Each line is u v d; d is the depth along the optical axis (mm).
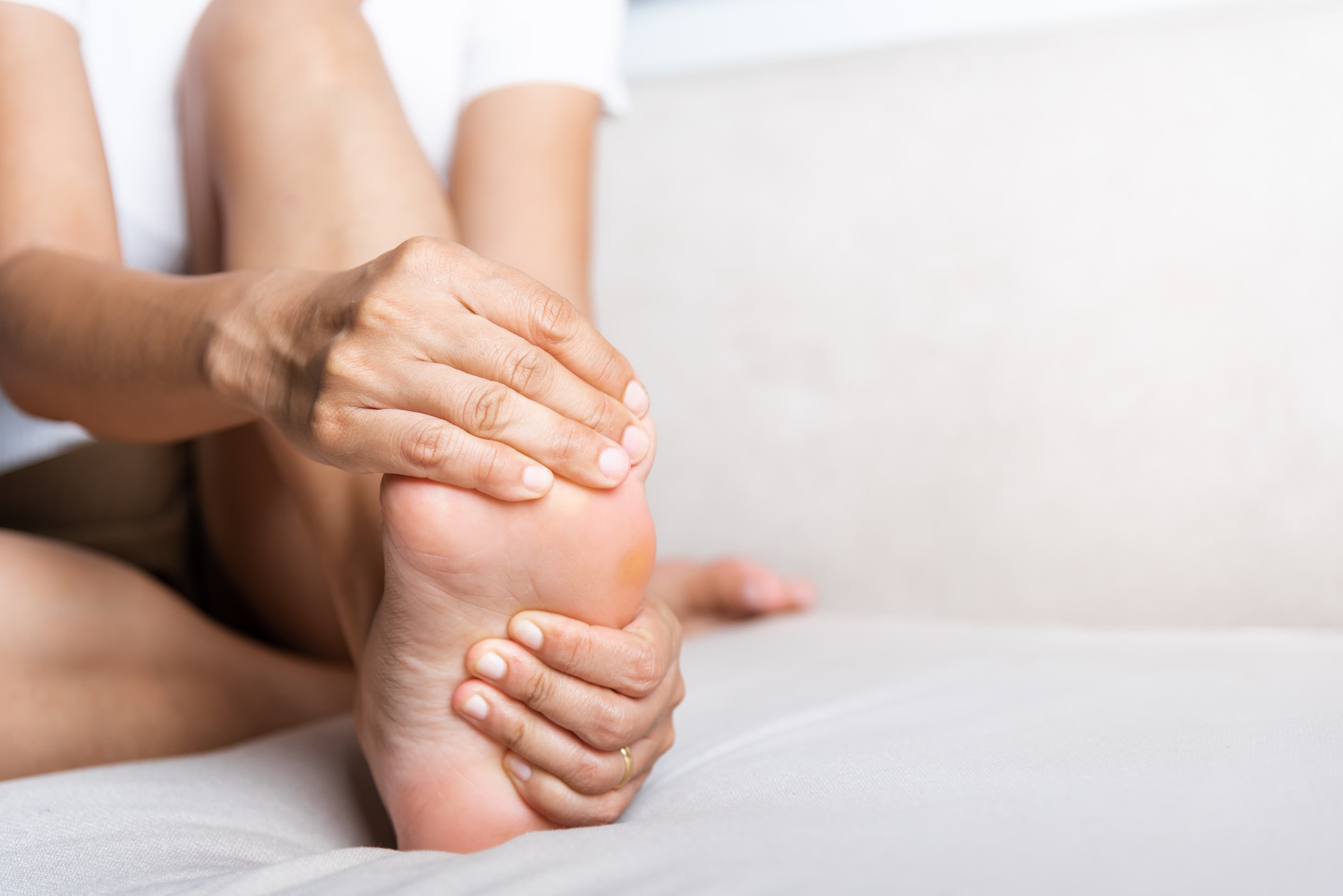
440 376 569
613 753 616
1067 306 1353
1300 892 475
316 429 579
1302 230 1262
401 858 558
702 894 487
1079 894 478
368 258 692
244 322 613
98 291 689
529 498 577
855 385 1439
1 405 957
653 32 1559
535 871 517
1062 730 641
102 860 586
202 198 815
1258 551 1260
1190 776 559
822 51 1480
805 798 585
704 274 1516
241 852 615
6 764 742
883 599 1416
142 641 796
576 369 588
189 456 1080
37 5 816
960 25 1415
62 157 783
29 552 769
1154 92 1332
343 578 668
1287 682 719
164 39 873
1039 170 1374
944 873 493
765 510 1474
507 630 599
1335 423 1234
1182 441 1295
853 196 1455
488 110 891
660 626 629
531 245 850
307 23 764
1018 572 1357
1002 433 1371
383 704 616
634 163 1553
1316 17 1274
